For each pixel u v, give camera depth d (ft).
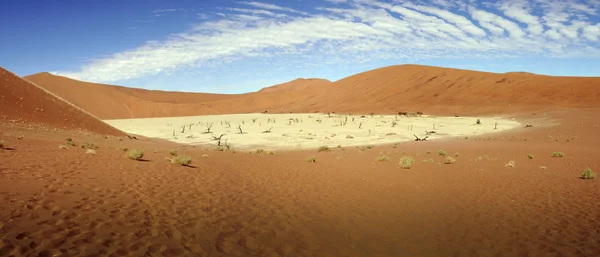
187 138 156.25
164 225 20.84
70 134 95.71
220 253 18.01
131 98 497.46
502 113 279.49
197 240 19.29
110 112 459.73
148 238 18.37
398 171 55.83
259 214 26.27
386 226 25.76
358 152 98.27
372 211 29.99
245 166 53.72
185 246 18.19
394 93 409.90
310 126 213.66
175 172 39.93
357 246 21.35
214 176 40.65
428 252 20.76
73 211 20.47
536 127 185.88
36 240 15.65
